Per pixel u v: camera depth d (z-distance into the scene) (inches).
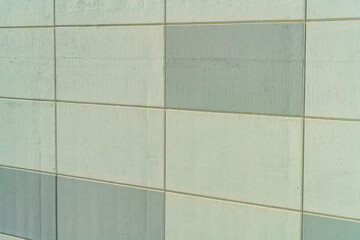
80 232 253.4
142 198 234.7
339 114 190.2
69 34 250.1
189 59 219.0
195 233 221.9
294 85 197.8
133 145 235.6
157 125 228.7
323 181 194.2
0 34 272.1
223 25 210.5
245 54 206.7
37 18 259.1
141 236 235.9
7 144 274.4
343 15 187.5
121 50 235.9
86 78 246.7
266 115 203.9
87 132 248.1
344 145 189.9
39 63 260.4
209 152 217.0
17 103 269.4
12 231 275.3
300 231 199.2
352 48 186.7
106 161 243.4
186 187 223.1
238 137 210.2
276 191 203.3
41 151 263.1
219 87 213.2
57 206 259.9
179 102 222.7
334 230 193.2
